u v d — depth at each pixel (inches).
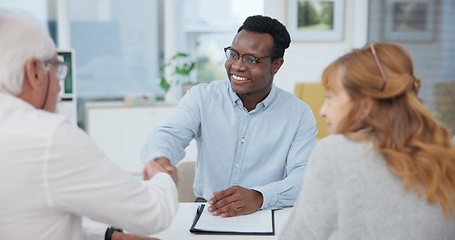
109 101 217.0
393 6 216.2
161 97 220.7
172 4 214.4
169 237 62.1
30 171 43.5
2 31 45.6
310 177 48.3
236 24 219.1
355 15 207.6
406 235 45.1
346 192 45.9
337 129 49.0
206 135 82.4
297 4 201.8
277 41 77.8
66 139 44.4
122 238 61.4
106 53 215.0
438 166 45.1
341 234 46.5
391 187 45.2
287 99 83.4
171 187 52.9
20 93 47.2
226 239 61.7
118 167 47.6
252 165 82.1
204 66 221.5
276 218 70.1
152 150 73.9
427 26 220.2
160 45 218.7
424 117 47.1
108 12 212.8
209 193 83.1
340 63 48.8
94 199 45.4
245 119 81.9
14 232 44.7
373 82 46.4
